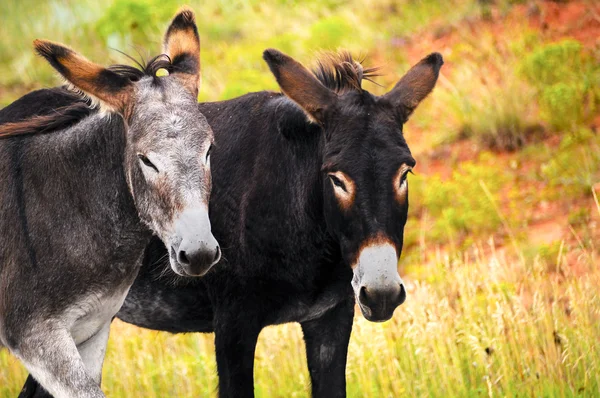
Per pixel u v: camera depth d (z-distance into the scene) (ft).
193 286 32.14
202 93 72.84
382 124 27.58
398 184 26.76
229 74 74.79
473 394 34.91
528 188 57.06
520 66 65.16
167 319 33.32
